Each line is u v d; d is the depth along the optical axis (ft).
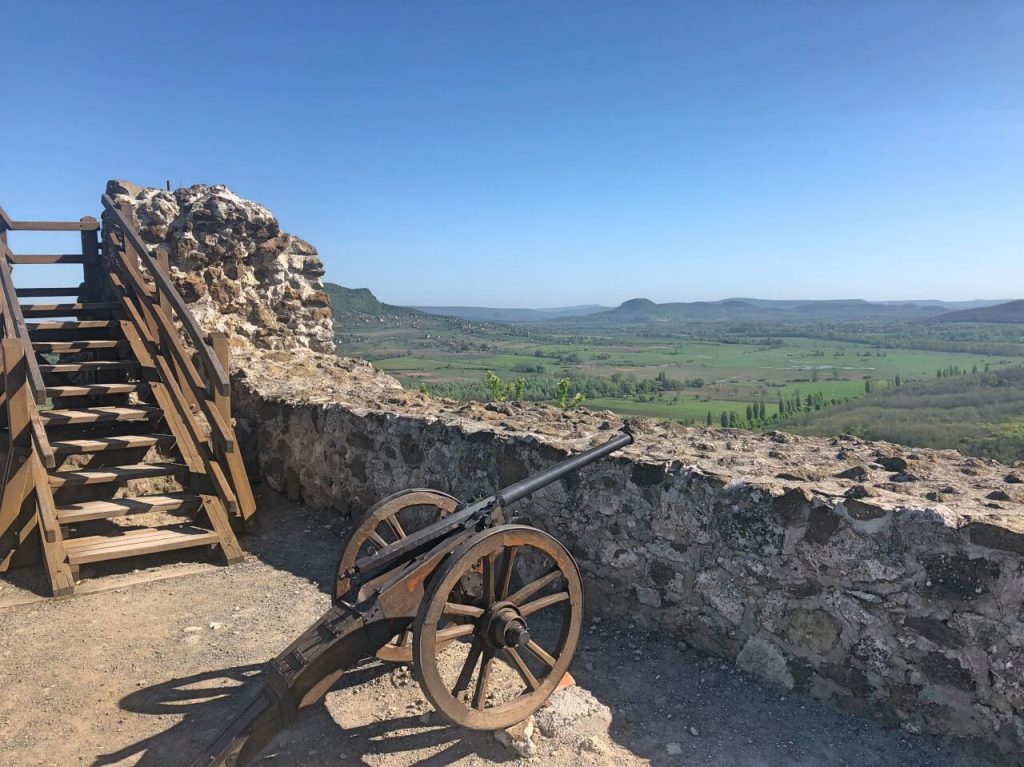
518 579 13.73
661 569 11.50
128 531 16.10
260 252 25.84
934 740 8.75
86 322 20.06
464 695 9.82
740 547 10.46
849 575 9.39
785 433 15.20
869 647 9.24
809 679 9.84
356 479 17.38
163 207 24.09
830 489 9.95
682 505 11.16
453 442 14.85
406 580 8.80
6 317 16.70
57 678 10.43
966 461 12.60
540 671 10.61
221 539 15.38
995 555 8.20
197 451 17.19
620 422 16.25
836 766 8.53
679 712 9.66
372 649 8.59
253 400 20.85
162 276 17.57
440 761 8.64
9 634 11.84
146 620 12.46
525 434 13.66
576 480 12.62
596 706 9.66
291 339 26.86
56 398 20.71
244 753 7.66
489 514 9.75
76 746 8.82
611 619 12.23
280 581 14.33
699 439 14.40
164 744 8.87
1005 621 8.15
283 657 8.11
